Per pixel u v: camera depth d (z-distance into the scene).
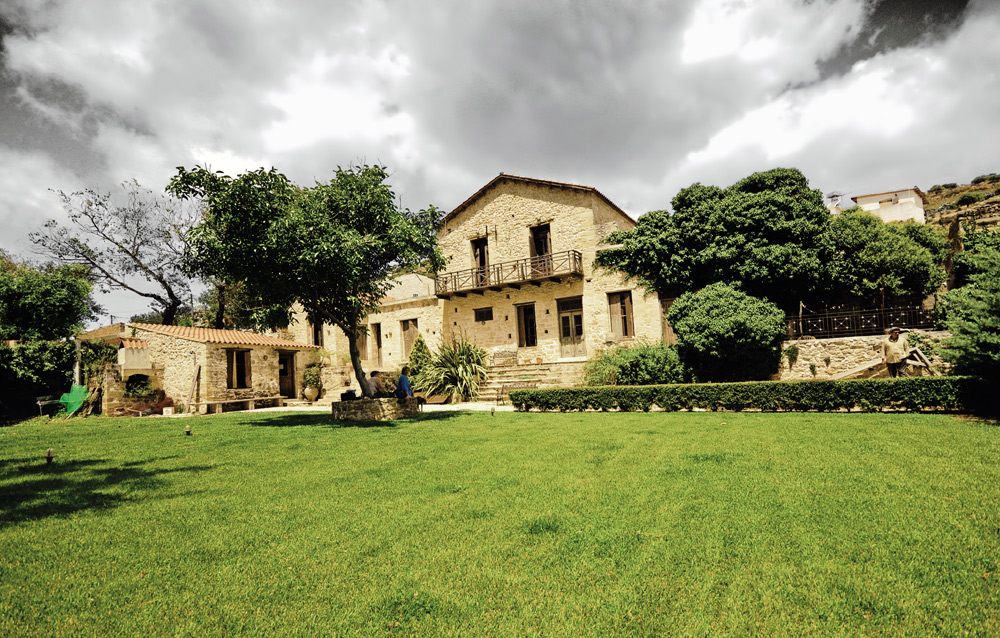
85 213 27.69
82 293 25.14
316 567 3.60
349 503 5.23
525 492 5.44
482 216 25.33
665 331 19.95
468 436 9.89
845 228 18.05
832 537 3.86
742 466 6.29
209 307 33.09
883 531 3.94
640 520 4.38
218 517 4.84
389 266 14.59
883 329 15.95
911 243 17.94
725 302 16.36
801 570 3.34
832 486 5.21
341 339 28.47
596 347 21.70
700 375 17.05
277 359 24.59
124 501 5.51
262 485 6.14
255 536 4.28
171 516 4.90
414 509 4.93
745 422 10.48
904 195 45.06
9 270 26.28
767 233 17.30
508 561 3.61
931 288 17.44
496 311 24.55
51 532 4.46
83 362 21.33
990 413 9.88
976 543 3.66
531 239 24.00
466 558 3.68
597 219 23.00
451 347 22.16
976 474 5.50
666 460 6.85
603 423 11.41
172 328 23.17
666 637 2.60
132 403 20.66
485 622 2.79
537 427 11.04
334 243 11.66
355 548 3.94
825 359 16.05
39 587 3.35
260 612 2.97
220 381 21.41
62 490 6.05
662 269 19.38
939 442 7.31
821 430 8.87
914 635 2.56
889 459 6.34
